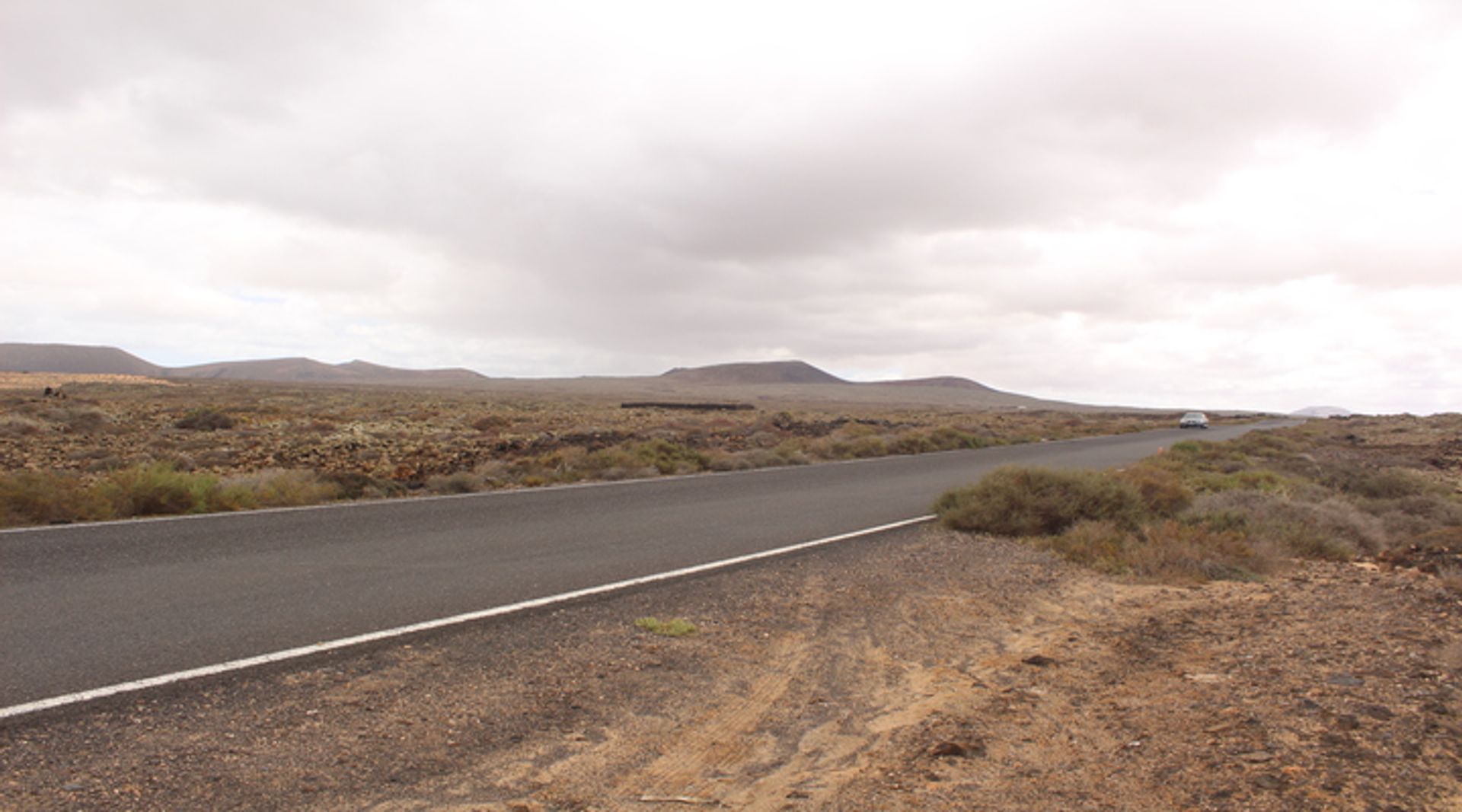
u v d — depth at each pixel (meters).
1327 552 9.96
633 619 6.58
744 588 7.84
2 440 25.17
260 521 10.72
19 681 4.61
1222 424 85.88
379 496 14.93
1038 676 5.21
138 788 3.40
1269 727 3.78
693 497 15.05
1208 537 9.68
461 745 4.02
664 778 3.73
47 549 8.38
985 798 3.35
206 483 12.49
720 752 4.06
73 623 5.85
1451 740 3.41
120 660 5.07
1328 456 31.31
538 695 4.78
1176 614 6.77
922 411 109.31
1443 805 2.86
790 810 3.34
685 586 7.82
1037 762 3.75
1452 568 7.85
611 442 29.23
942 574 8.69
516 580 7.81
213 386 99.56
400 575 7.84
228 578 7.43
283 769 3.66
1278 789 3.10
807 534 11.09
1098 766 3.63
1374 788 3.03
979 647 6.04
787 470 21.53
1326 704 4.00
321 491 14.15
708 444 31.56
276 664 5.12
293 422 37.66
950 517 12.04
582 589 7.48
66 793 3.31
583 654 5.61
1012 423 69.94
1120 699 4.60
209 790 3.42
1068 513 11.33
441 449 25.50
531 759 3.89
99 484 12.30
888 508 14.18
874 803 3.36
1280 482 17.08
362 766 3.73
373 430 34.12
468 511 12.27
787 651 5.88
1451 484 22.31
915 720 4.45
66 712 4.20
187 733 4.01
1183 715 4.16
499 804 3.41
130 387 82.81
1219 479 16.91
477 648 5.62
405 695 4.68
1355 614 6.09
